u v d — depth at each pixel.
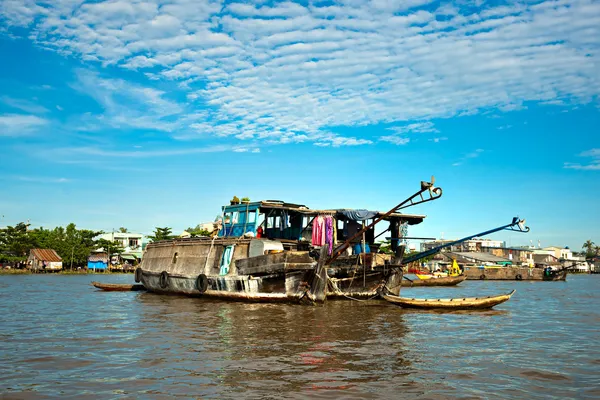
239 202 30.47
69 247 88.94
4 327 17.41
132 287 37.62
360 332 16.23
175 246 32.16
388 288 26.75
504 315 21.86
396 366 11.55
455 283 55.12
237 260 25.84
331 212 26.09
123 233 103.38
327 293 25.77
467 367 11.58
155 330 16.53
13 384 9.90
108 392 9.36
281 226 29.27
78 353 12.79
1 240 85.75
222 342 14.33
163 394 9.24
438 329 17.25
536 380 10.55
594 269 152.00
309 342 14.38
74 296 31.48
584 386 10.12
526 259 122.50
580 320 20.69
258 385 9.82
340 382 10.09
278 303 24.59
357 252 27.47
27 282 52.25
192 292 28.77
